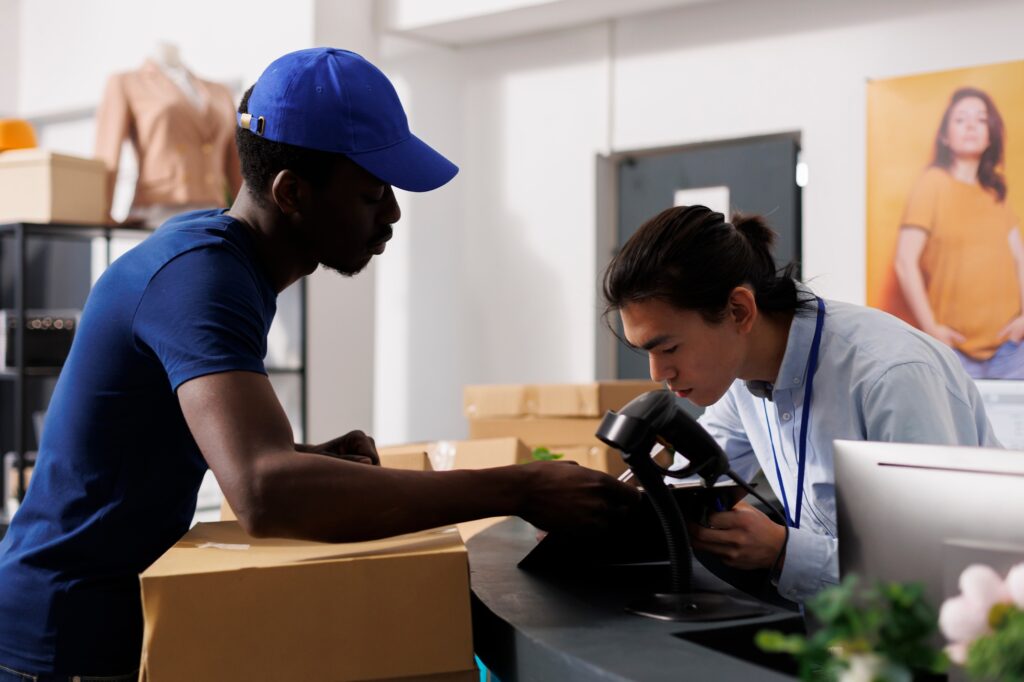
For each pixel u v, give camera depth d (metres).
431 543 1.25
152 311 1.23
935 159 3.62
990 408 3.09
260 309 1.29
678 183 4.40
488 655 1.24
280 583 1.13
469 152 4.91
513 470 1.26
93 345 1.29
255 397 1.19
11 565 1.32
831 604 0.77
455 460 2.37
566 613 1.20
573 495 1.27
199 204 4.33
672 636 1.09
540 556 1.45
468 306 4.95
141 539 1.33
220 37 5.01
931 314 3.62
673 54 4.27
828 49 3.88
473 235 4.92
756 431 1.72
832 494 1.54
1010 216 3.48
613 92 4.45
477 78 4.86
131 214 4.32
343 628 1.15
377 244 1.42
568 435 2.93
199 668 1.11
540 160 4.69
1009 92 3.48
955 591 0.95
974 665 0.76
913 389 1.37
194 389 1.18
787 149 4.09
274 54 4.78
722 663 0.98
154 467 1.32
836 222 3.89
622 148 4.43
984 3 3.55
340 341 4.73
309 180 1.32
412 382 5.17
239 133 1.37
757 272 1.46
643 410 1.20
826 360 1.47
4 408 5.73
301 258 1.41
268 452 1.16
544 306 4.71
